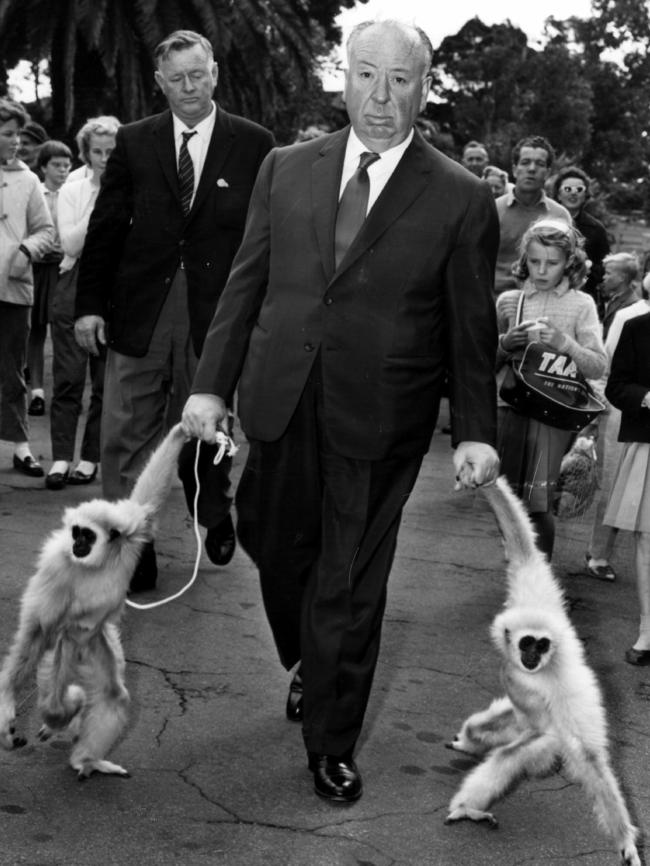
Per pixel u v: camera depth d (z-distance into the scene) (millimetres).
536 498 5922
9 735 3842
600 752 3723
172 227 5699
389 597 6242
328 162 4020
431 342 3977
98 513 3859
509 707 4254
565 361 5840
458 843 3744
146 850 3520
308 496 4039
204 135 5734
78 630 3924
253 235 4148
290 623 4301
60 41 22422
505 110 48406
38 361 10555
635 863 3545
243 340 4152
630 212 55000
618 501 5684
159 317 5746
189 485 6039
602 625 6180
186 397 5895
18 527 6871
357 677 3912
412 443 3988
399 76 3842
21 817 3650
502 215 8602
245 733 4391
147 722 4410
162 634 5328
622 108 57969
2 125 7887
